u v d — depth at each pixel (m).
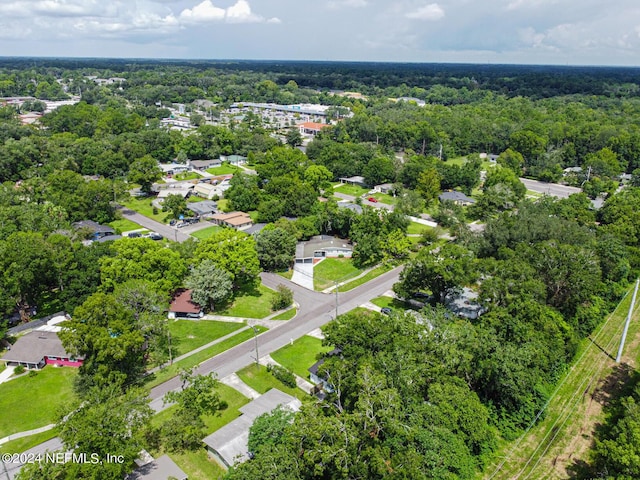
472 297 81.62
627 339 73.62
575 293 72.44
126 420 46.97
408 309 80.69
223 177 163.50
